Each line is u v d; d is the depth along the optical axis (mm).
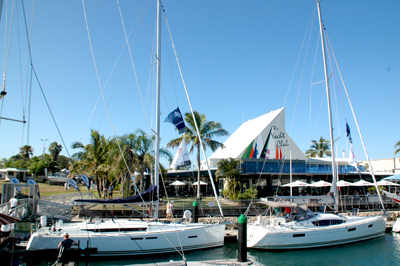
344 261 15648
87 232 14758
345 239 18484
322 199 21078
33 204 19047
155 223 16156
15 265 9406
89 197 28078
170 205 21891
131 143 30859
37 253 9891
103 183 39312
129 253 14773
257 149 42094
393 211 27078
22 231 16578
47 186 53375
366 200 28297
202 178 44656
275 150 42875
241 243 13859
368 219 20250
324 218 18797
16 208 16922
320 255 16547
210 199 34531
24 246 13734
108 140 39594
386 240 19703
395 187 38188
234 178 31719
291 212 18688
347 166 42438
